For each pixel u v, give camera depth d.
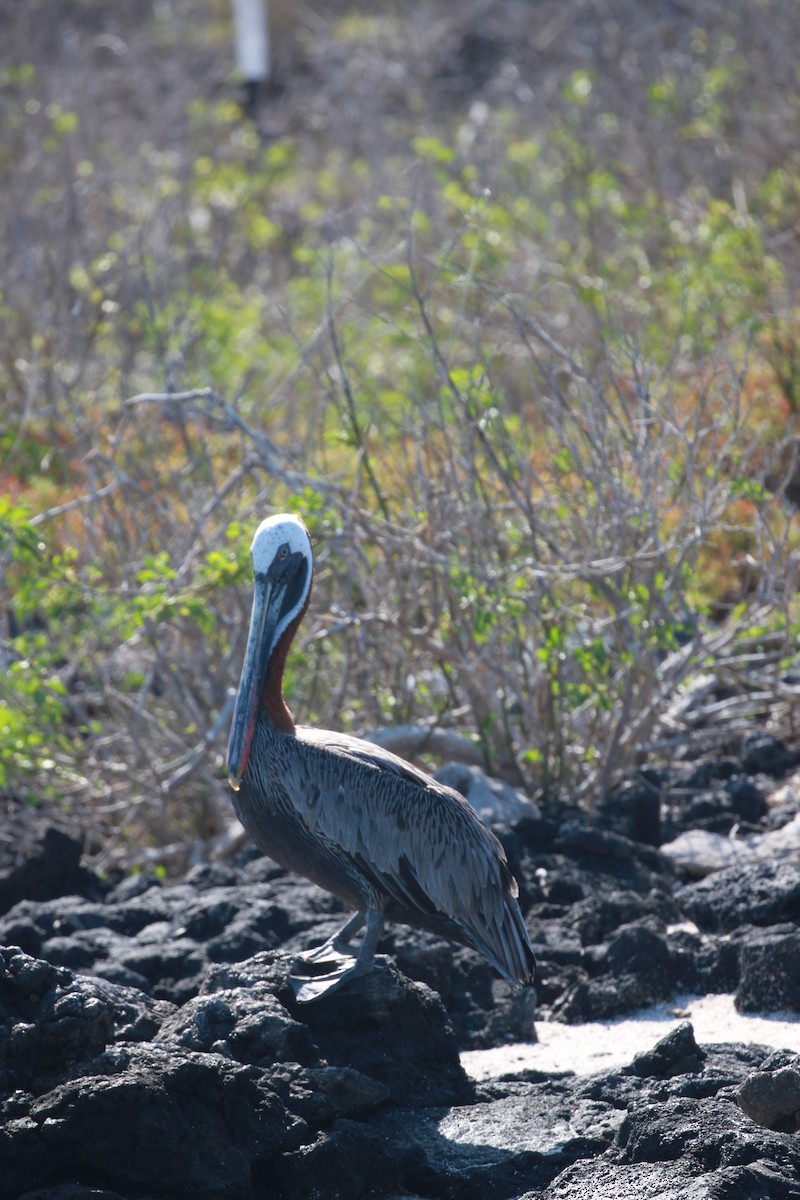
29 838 14.37
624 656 13.92
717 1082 8.90
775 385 21.06
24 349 23.86
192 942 11.61
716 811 14.01
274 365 23.34
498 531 14.90
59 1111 7.90
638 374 14.81
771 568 15.33
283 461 15.36
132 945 11.68
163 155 32.94
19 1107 8.02
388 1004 9.42
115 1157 7.83
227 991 9.23
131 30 43.97
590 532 14.36
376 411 18.94
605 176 27.06
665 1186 7.82
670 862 13.01
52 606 15.12
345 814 9.59
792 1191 7.71
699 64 31.69
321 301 24.94
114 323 24.02
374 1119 8.91
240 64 43.50
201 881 13.34
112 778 16.30
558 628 14.09
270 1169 8.27
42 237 26.48
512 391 19.88
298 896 12.25
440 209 27.61
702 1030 10.36
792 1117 8.48
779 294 22.66
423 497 14.48
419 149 27.69
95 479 17.22
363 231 27.98
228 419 15.52
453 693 14.79
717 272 22.58
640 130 28.16
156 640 14.83
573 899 12.38
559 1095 9.33
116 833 15.92
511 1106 9.13
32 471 21.12
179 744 15.40
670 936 11.57
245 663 9.96
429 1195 8.45
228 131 38.41
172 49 42.06
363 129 35.38
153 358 23.30
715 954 11.13
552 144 29.69
